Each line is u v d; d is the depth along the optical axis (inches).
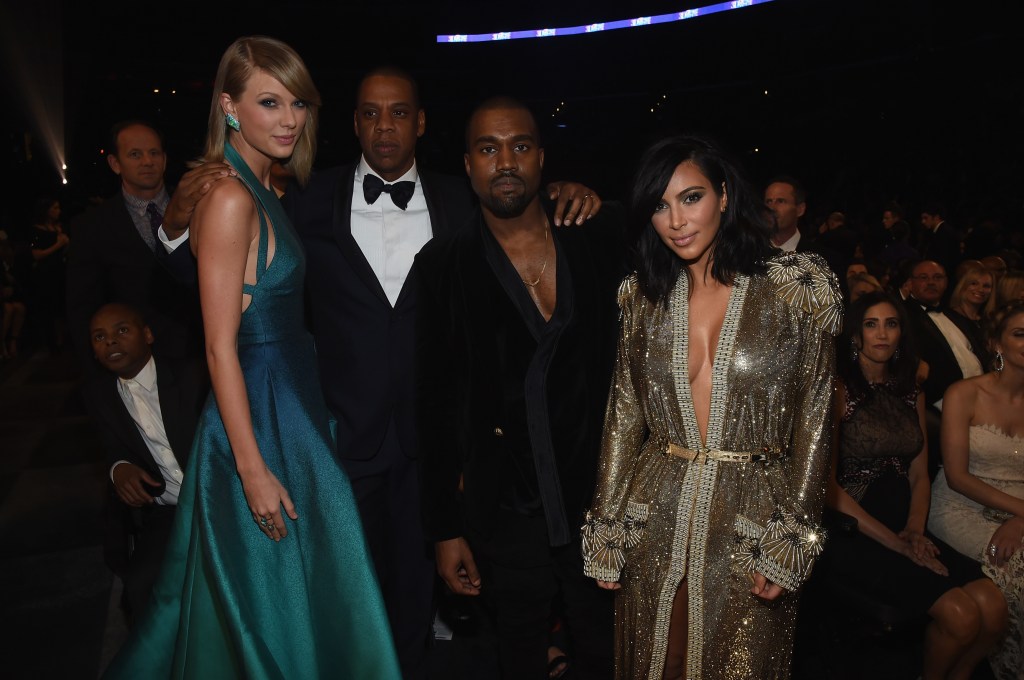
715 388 88.2
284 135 87.0
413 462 119.0
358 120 114.8
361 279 112.7
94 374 135.9
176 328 152.6
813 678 124.2
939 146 727.7
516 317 101.6
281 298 88.4
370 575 89.6
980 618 116.9
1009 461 125.6
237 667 82.2
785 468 89.4
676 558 91.4
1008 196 596.1
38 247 392.2
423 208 119.0
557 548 106.0
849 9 810.8
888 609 117.7
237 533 83.3
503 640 111.6
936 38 735.7
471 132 99.2
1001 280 187.2
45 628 140.4
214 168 83.3
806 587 123.2
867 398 130.9
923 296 195.5
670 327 90.9
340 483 89.8
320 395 92.9
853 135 842.8
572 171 893.8
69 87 816.3
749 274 87.6
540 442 101.8
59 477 220.8
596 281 102.4
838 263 198.7
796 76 880.3
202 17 894.4
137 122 154.1
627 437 95.0
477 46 973.2
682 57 949.2
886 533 124.3
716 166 86.1
